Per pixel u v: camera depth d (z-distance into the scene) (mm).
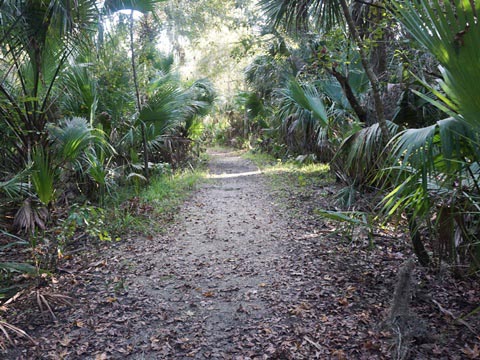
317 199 8008
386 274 4309
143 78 10703
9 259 4871
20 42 5441
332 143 7898
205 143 23047
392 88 5230
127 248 5504
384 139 3805
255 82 15203
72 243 5672
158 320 3570
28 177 5742
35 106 6137
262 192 9477
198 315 3650
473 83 2000
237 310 3711
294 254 5117
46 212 5742
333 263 4703
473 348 2932
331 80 7910
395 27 5887
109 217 6586
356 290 3963
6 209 5609
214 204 8430
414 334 3043
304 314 3553
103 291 4152
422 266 4293
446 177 2977
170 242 5805
